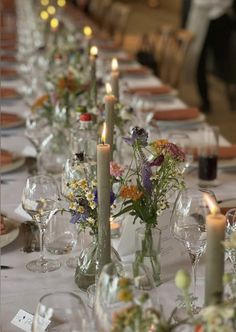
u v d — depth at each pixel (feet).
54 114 8.49
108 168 4.42
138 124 8.52
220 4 20.93
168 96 12.36
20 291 5.15
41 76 12.23
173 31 17.87
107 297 3.41
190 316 3.66
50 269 5.48
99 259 4.61
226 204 6.50
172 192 5.96
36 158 8.39
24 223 6.35
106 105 5.75
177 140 7.64
